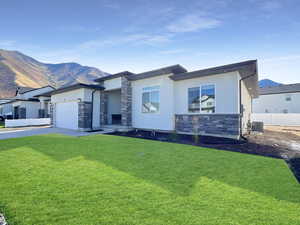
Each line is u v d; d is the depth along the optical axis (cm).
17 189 288
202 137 867
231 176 354
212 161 460
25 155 518
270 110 2819
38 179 332
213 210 229
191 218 212
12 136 933
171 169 396
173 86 1027
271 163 443
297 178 344
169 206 238
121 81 1218
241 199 260
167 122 1040
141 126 1164
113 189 290
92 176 349
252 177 349
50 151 570
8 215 216
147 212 224
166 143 716
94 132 1121
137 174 362
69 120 1366
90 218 210
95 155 519
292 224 201
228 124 840
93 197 262
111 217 212
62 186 301
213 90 888
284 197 266
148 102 1128
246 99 1245
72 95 1327
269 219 211
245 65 752
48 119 2041
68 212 222
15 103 2511
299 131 1280
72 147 633
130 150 585
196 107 948
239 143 722
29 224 198
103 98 1345
